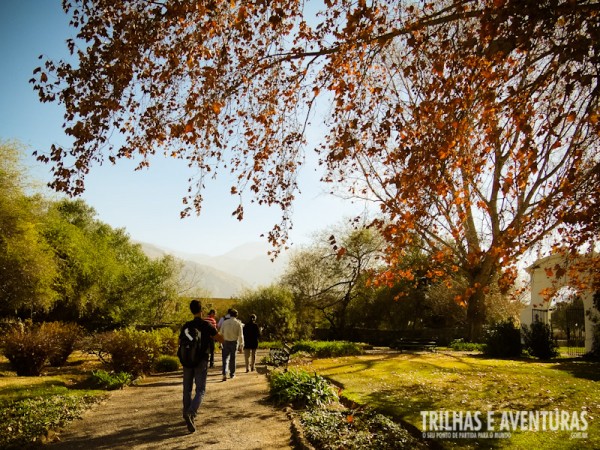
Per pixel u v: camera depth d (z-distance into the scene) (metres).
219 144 8.76
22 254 22.48
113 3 7.40
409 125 7.19
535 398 9.42
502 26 5.96
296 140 9.26
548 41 7.23
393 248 8.43
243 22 6.68
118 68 7.09
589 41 5.49
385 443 6.16
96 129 7.36
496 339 21.11
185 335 7.20
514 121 6.46
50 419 7.49
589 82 5.59
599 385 11.21
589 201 7.01
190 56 7.55
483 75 6.37
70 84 7.29
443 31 7.33
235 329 12.62
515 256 6.85
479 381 11.80
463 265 21.06
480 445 6.27
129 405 9.17
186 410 7.07
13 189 22.52
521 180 6.74
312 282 40.12
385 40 7.04
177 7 6.68
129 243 55.09
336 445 6.01
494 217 8.77
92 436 6.76
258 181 9.55
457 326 35.94
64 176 7.42
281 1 7.25
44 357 14.80
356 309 40.59
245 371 15.13
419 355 20.48
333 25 8.09
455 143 6.69
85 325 34.19
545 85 6.70
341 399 9.52
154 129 8.45
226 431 6.93
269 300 36.28
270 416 7.90
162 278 41.47
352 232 36.53
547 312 24.16
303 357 18.73
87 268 31.11
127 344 13.48
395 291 38.62
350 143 6.93
